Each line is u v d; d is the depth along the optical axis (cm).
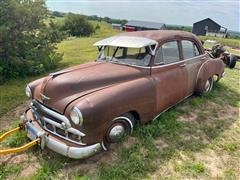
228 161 390
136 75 424
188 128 480
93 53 1348
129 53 459
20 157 387
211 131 475
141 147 408
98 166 366
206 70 592
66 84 364
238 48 2230
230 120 523
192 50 560
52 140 353
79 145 342
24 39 841
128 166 361
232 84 765
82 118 327
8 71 807
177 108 557
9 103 598
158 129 453
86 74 391
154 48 447
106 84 390
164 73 463
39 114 382
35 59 873
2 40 770
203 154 404
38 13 902
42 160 375
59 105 352
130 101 381
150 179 344
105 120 347
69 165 367
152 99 425
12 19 820
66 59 1147
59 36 1025
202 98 611
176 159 388
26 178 345
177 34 518
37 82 426
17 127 449
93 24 4103
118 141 388
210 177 354
